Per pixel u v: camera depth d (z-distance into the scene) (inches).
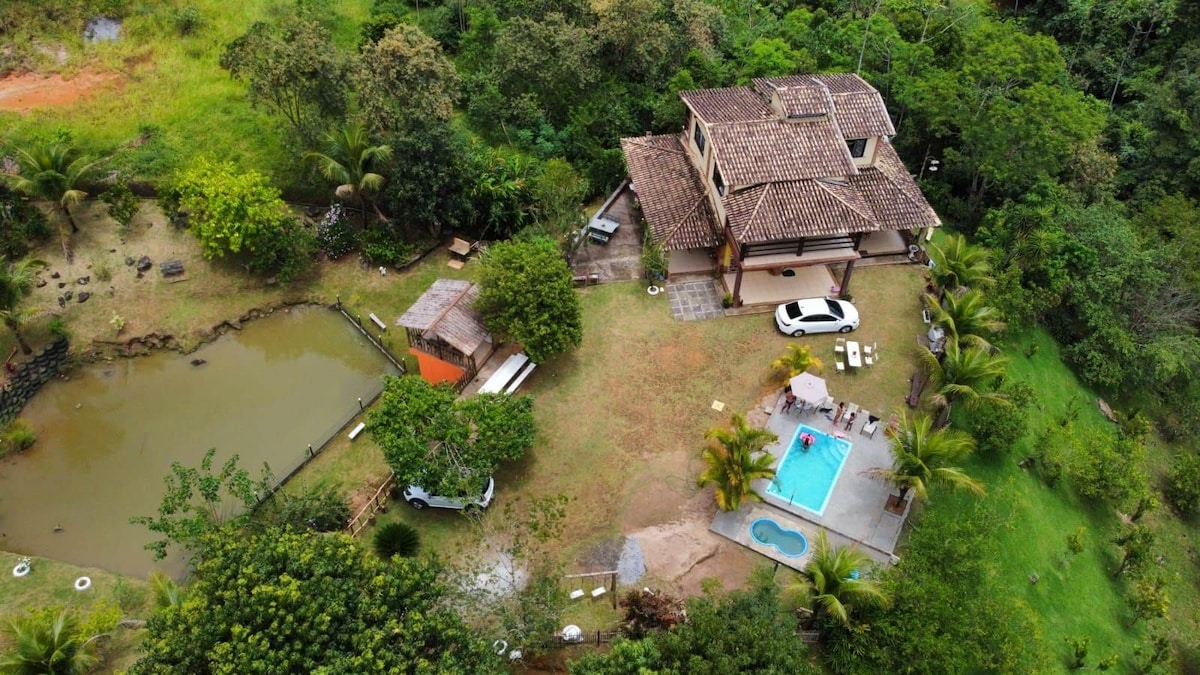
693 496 1230.3
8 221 1581.0
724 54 2220.7
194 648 787.4
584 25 2033.7
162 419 1385.3
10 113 1734.7
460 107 1959.9
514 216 1699.1
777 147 1486.2
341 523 1163.3
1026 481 1364.4
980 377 1267.2
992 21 2332.7
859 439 1311.5
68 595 1103.6
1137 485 1382.9
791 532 1179.3
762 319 1535.4
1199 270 1747.0
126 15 1994.3
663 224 1590.8
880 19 2122.3
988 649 1014.4
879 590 973.8
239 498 1197.1
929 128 1835.6
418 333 1375.5
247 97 1648.6
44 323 1487.5
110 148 1711.4
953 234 1820.9
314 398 1427.2
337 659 800.3
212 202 1496.1
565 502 1135.6
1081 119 1708.9
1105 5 2468.0
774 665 865.5
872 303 1574.8
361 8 2134.6
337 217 1667.1
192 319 1535.4
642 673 860.0
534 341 1328.7
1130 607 1295.5
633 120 1988.2
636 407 1365.7
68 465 1306.6
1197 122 2042.3
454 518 1195.3
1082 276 1663.4
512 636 976.3
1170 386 1739.7
